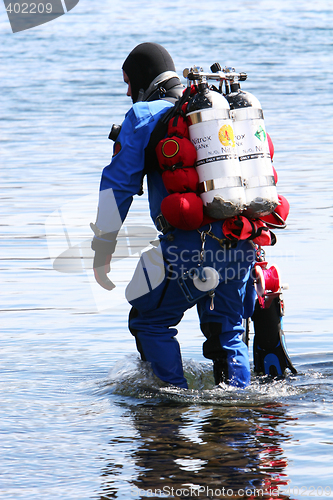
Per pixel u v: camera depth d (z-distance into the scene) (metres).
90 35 117.56
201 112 11.53
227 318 12.53
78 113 56.16
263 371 13.62
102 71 80.75
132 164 12.00
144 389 12.03
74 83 72.69
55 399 11.62
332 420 10.39
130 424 10.34
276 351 13.43
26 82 73.94
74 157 40.53
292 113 55.38
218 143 11.51
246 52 95.81
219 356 12.52
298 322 16.81
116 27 127.19
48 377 12.88
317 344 15.23
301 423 10.26
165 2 175.75
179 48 97.31
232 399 11.62
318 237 24.75
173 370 12.45
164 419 10.53
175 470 8.64
